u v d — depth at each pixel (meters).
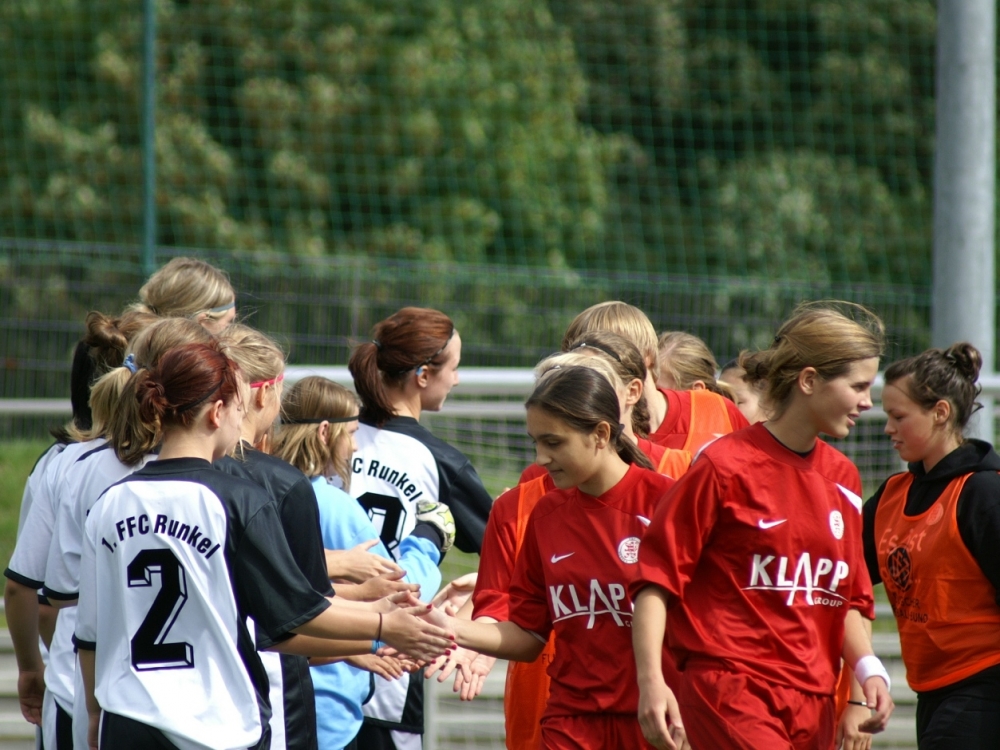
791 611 11.23
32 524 12.93
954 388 13.24
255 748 10.47
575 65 60.81
